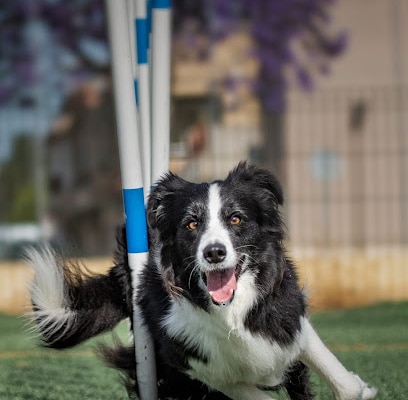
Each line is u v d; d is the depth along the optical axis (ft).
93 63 62.34
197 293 15.99
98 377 22.94
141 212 16.93
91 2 60.18
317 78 61.93
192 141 50.03
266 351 16.03
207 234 15.83
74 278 18.07
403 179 54.13
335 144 56.70
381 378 21.18
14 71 61.57
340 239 54.39
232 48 61.11
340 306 41.45
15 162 64.49
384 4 62.34
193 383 16.96
